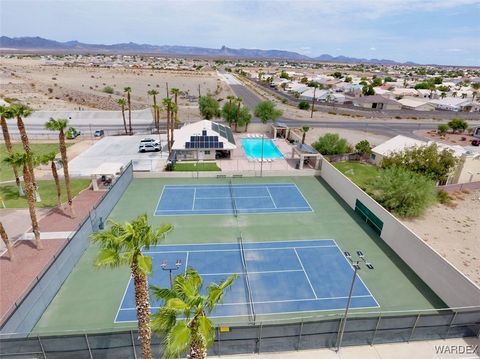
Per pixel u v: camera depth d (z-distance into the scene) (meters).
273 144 62.38
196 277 12.49
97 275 25.59
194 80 165.38
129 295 23.59
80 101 100.00
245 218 35.03
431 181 36.72
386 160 45.38
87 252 28.48
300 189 42.88
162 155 53.69
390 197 37.00
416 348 18.88
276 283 25.03
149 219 34.28
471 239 31.81
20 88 107.31
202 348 11.42
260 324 17.88
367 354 18.48
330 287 24.73
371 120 90.56
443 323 19.22
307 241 30.89
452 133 78.44
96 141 60.94
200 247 29.56
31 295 20.45
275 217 35.34
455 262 28.00
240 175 46.38
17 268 25.48
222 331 17.78
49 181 43.00
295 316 21.91
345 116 94.81
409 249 27.25
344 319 18.14
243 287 24.48
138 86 135.75
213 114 73.88
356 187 36.44
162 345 17.45
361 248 29.91
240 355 18.28
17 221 32.62
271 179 46.03
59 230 31.06
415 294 24.20
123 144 59.09
